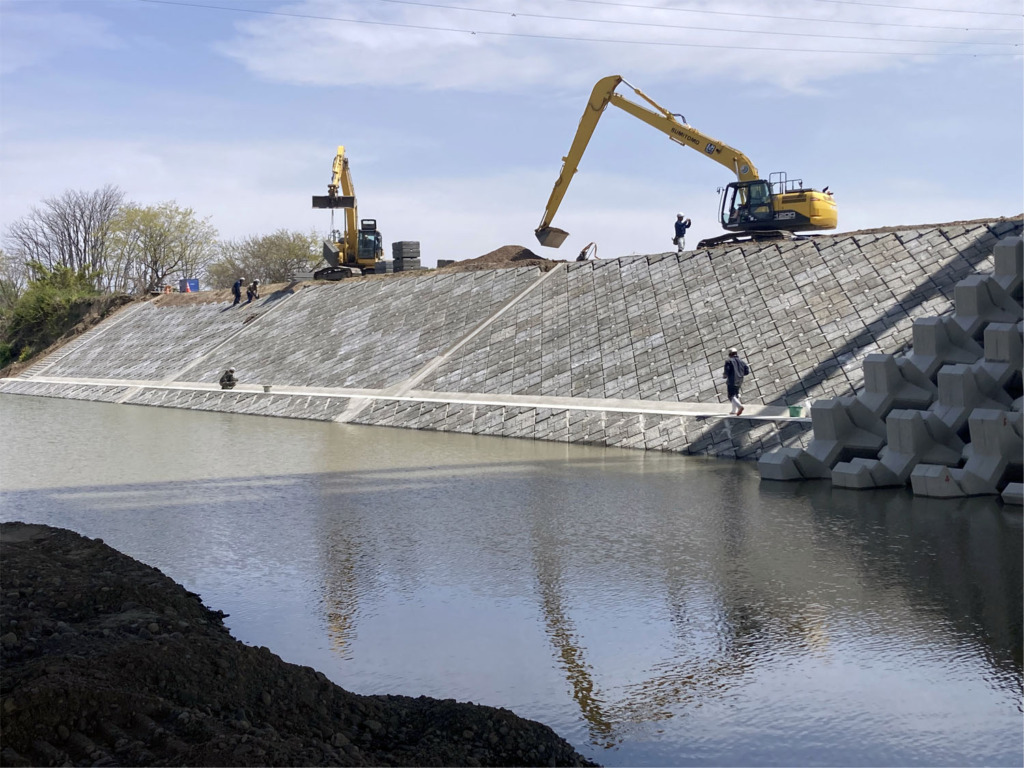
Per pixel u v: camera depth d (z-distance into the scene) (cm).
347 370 3769
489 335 3478
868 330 2430
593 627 1008
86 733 596
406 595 1137
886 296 2512
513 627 1012
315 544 1408
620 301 3234
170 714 620
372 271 5256
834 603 1068
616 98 3656
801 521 1509
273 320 4706
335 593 1149
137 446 2633
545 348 3209
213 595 1143
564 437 2638
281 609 1086
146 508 1705
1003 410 1778
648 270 3309
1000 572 1180
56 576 971
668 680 862
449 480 1984
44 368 5706
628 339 2998
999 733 747
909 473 1811
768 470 1936
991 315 1906
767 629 989
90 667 659
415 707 723
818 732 754
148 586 987
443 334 3669
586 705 812
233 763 538
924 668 877
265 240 8738
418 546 1387
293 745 583
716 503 1681
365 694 830
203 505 1728
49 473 2131
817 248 2877
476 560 1298
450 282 4069
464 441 2688
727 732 757
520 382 3095
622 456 2325
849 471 1808
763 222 3331
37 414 3772
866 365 1947
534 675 878
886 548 1316
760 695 827
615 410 2645
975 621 997
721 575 1194
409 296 4156
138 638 787
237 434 2939
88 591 927
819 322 2567
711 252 3181
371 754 630
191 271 8481
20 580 943
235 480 2011
